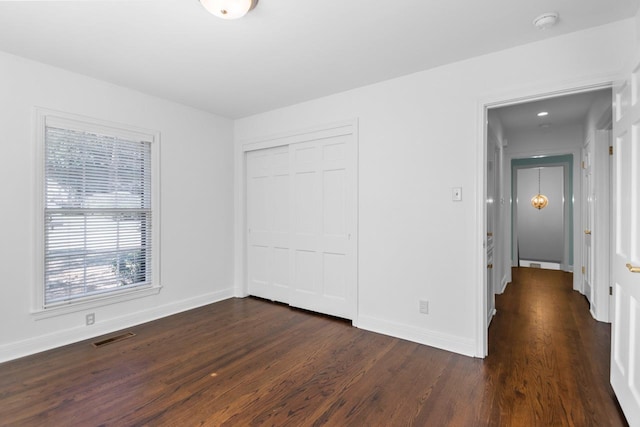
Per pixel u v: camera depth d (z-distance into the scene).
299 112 3.74
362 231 3.24
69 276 2.92
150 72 2.91
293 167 3.87
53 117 2.79
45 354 2.67
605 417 1.84
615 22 2.10
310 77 3.01
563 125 4.76
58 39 2.34
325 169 3.60
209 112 4.07
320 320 3.48
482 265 2.60
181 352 2.71
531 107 3.90
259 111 4.05
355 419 1.85
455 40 2.35
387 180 3.08
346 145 3.42
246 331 3.17
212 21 2.11
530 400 2.01
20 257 2.63
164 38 2.32
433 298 2.83
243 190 4.36
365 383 2.22
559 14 2.02
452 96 2.72
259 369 2.42
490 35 2.28
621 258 1.92
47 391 2.13
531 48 2.38
